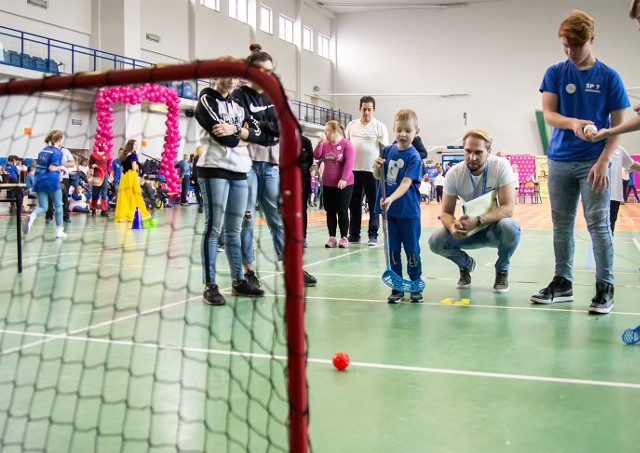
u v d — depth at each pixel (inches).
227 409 88.6
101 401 89.5
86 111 638.5
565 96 159.2
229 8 967.0
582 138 143.6
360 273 223.5
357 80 1250.6
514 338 129.8
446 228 184.7
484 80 1165.1
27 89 76.4
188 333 132.4
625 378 102.9
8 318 146.5
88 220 502.0
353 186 325.4
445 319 148.6
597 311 153.2
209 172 161.5
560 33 155.6
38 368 103.2
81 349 120.0
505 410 88.7
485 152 173.8
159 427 82.4
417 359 114.7
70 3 724.7
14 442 77.8
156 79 66.9
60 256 266.4
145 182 614.2
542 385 99.5
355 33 1248.2
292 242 57.4
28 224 331.9
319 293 184.1
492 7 1152.2
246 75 60.5
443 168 1120.2
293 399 57.1
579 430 81.4
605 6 1076.5
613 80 154.4
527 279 210.8
